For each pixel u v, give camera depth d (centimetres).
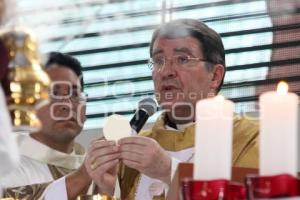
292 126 362
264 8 809
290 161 359
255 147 604
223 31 825
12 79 378
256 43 815
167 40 627
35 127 382
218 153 368
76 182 625
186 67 625
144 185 621
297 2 700
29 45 384
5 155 350
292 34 803
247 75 796
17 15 389
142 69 794
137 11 738
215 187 363
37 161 718
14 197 674
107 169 573
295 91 784
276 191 354
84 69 799
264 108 365
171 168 564
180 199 399
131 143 571
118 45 790
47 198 626
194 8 795
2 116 353
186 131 638
